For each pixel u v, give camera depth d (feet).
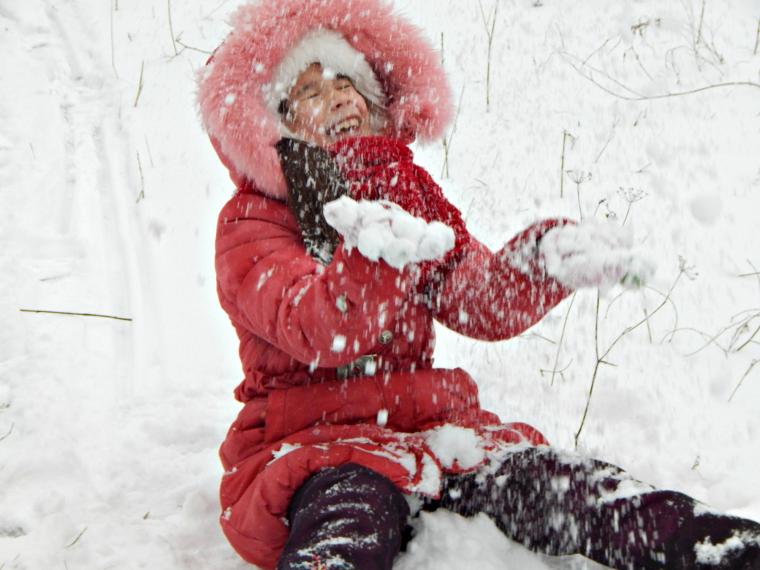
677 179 14.29
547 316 12.42
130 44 19.61
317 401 8.25
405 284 7.23
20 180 15.97
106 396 11.59
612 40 17.57
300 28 9.37
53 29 20.16
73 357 12.26
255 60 9.03
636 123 15.57
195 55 19.13
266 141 8.75
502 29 18.37
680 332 11.92
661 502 7.32
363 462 7.55
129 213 15.34
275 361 8.47
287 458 7.69
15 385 11.62
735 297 12.34
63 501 9.64
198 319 13.26
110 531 9.12
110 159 16.58
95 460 10.37
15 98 17.95
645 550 7.27
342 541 6.78
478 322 9.02
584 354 11.76
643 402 10.87
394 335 8.63
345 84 9.70
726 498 9.29
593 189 14.29
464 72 17.28
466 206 14.26
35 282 13.74
